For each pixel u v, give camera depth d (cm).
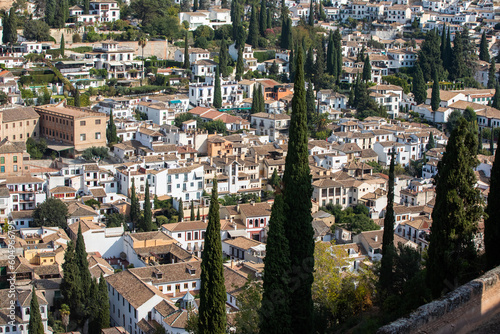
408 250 9156
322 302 8625
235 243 17138
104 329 13138
